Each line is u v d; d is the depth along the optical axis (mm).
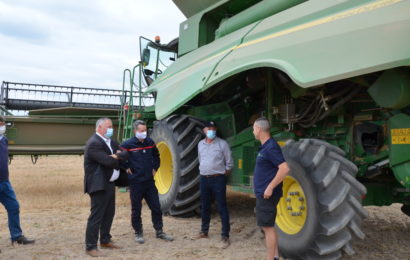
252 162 4832
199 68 4730
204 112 5719
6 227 4738
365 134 3756
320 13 3414
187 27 6227
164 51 7422
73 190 7562
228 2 5383
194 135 5164
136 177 4156
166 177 5730
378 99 3035
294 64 3164
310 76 2963
